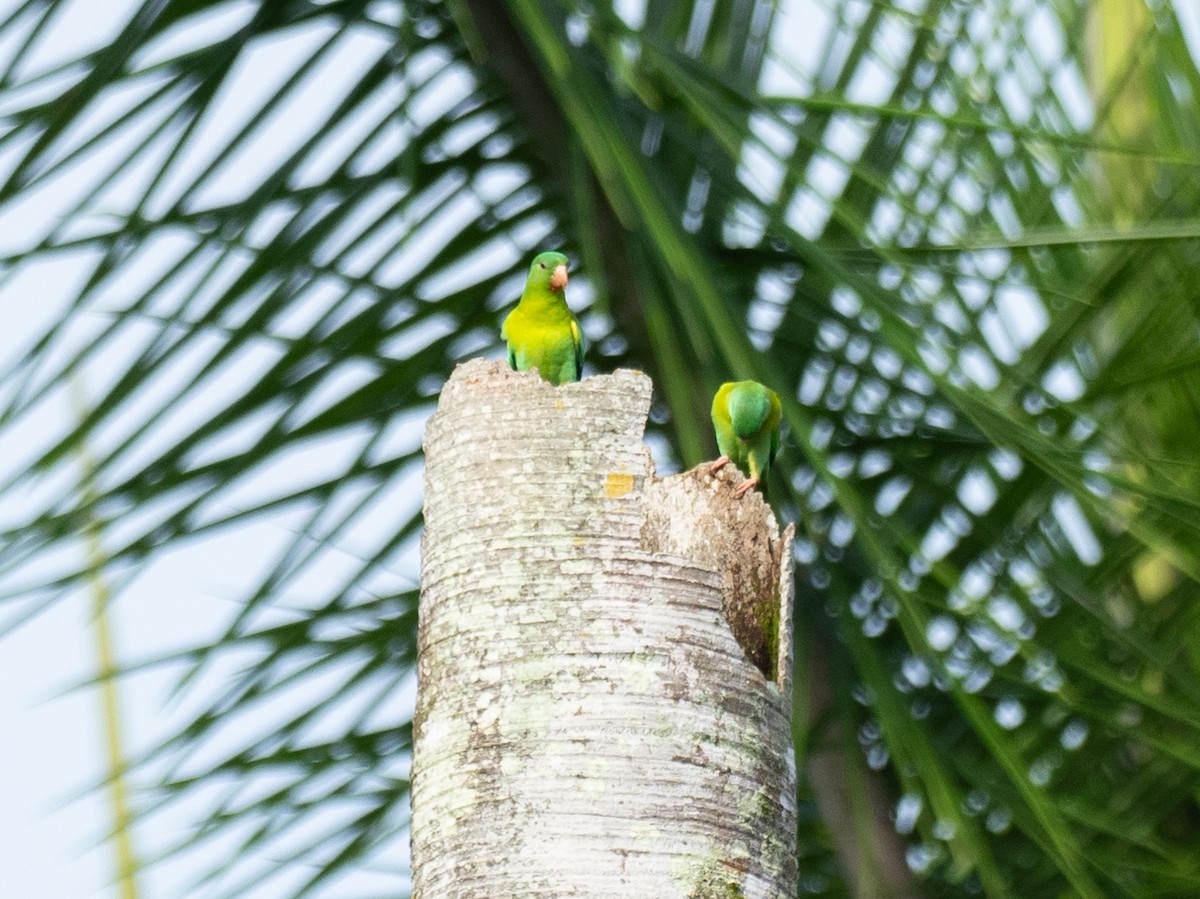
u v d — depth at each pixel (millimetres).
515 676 8602
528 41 9227
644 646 8609
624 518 8641
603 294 8977
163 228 9102
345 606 9211
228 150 9133
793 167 8992
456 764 8594
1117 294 9320
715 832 8578
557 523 8641
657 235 8961
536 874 8555
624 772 8578
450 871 8570
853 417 9219
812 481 9211
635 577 8625
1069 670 9281
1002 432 8969
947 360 8984
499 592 8625
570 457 8656
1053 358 9297
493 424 8672
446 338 9250
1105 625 9234
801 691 9125
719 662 8617
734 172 9102
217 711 9188
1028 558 9266
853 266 9125
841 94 9141
